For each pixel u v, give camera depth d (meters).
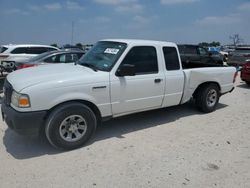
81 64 5.08
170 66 5.42
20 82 4.01
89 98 4.30
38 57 9.33
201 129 5.31
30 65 8.91
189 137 4.88
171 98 5.51
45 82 3.96
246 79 10.51
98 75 4.41
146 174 3.56
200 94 6.28
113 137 4.82
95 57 5.05
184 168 3.74
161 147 4.41
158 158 4.02
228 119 6.00
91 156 4.05
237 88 10.27
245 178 3.51
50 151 4.21
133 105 4.92
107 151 4.23
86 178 3.44
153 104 5.24
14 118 3.84
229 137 4.91
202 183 3.38
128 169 3.68
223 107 7.10
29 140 4.61
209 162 3.93
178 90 5.58
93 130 4.47
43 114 3.92
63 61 9.25
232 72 6.80
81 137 4.32
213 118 6.05
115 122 5.63
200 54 16.58
